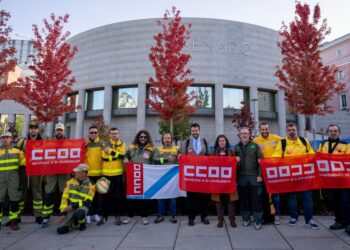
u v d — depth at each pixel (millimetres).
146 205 6148
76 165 6289
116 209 5996
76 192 5605
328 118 34375
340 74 40594
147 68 28875
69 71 12734
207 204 6832
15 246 4594
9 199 5922
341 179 5469
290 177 5773
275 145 6230
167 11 12484
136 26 30000
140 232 5363
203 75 28359
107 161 6078
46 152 6234
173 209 6184
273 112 30188
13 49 10844
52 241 4852
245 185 5750
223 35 29547
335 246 4496
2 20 10469
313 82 10586
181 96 11578
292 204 5797
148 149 6469
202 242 4738
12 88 11797
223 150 6176
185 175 6016
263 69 30297
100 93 31109
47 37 12266
